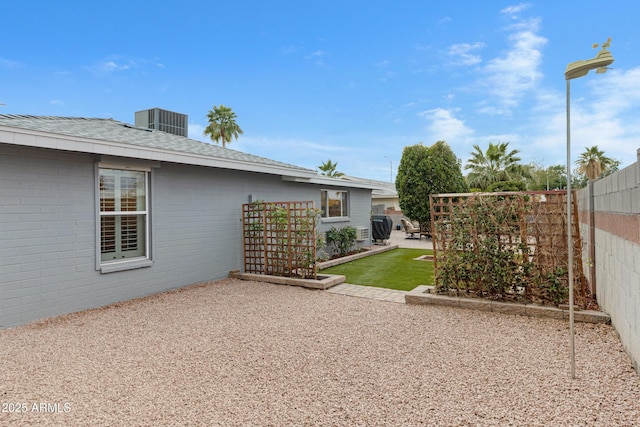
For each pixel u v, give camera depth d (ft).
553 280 17.20
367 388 10.62
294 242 25.81
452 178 56.18
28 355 13.24
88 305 19.25
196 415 9.32
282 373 11.68
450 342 14.16
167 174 23.21
